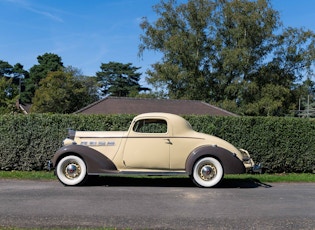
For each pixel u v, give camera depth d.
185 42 38.69
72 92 48.19
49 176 10.31
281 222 5.91
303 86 40.69
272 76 38.53
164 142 9.03
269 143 12.60
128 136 9.10
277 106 35.84
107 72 82.56
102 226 5.51
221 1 39.19
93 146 9.13
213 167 9.02
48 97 45.62
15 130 11.95
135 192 8.25
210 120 12.52
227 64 37.06
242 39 37.62
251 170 9.46
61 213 6.24
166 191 8.44
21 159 11.95
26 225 5.50
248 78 38.66
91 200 7.32
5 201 7.14
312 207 7.02
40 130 11.99
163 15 39.31
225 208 6.80
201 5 39.12
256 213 6.46
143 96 40.31
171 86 39.31
